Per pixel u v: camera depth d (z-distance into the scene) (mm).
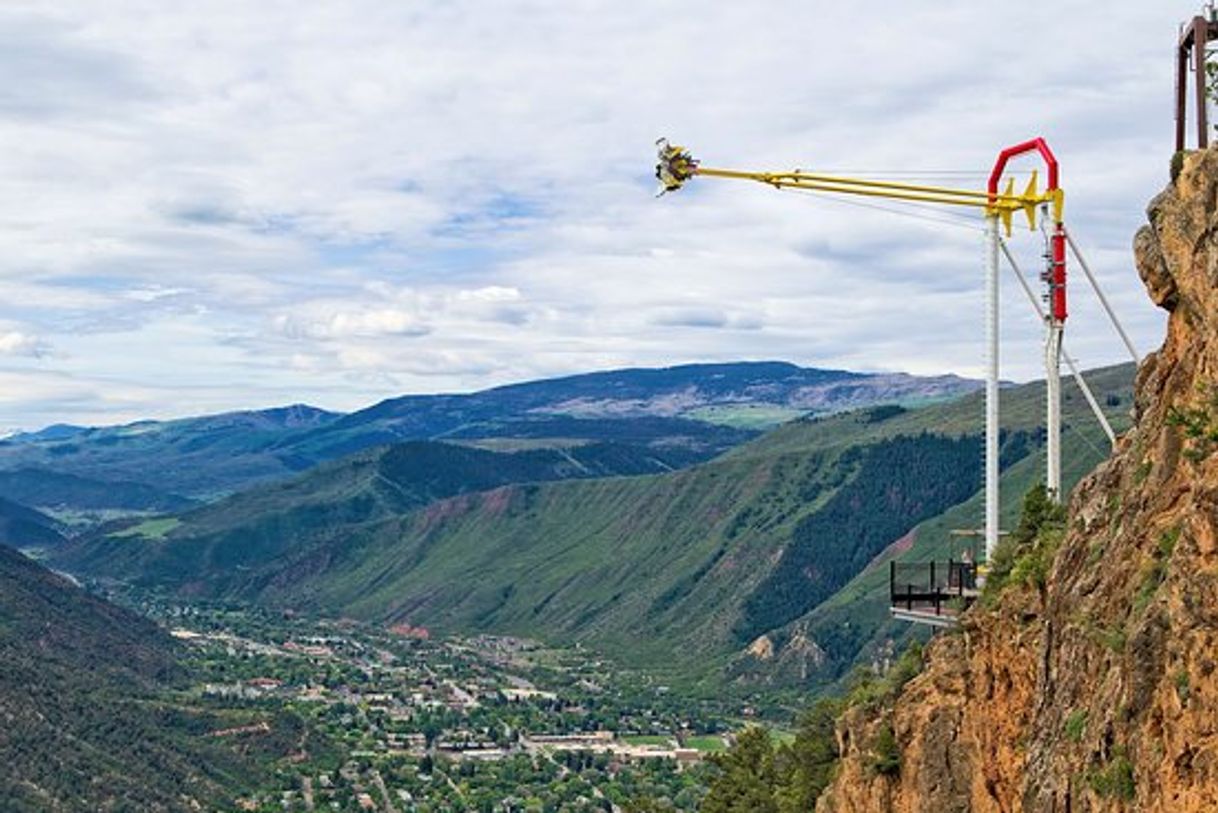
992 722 47062
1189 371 38094
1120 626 36344
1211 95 44500
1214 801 29609
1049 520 50125
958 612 55406
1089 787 35031
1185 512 34188
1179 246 38469
